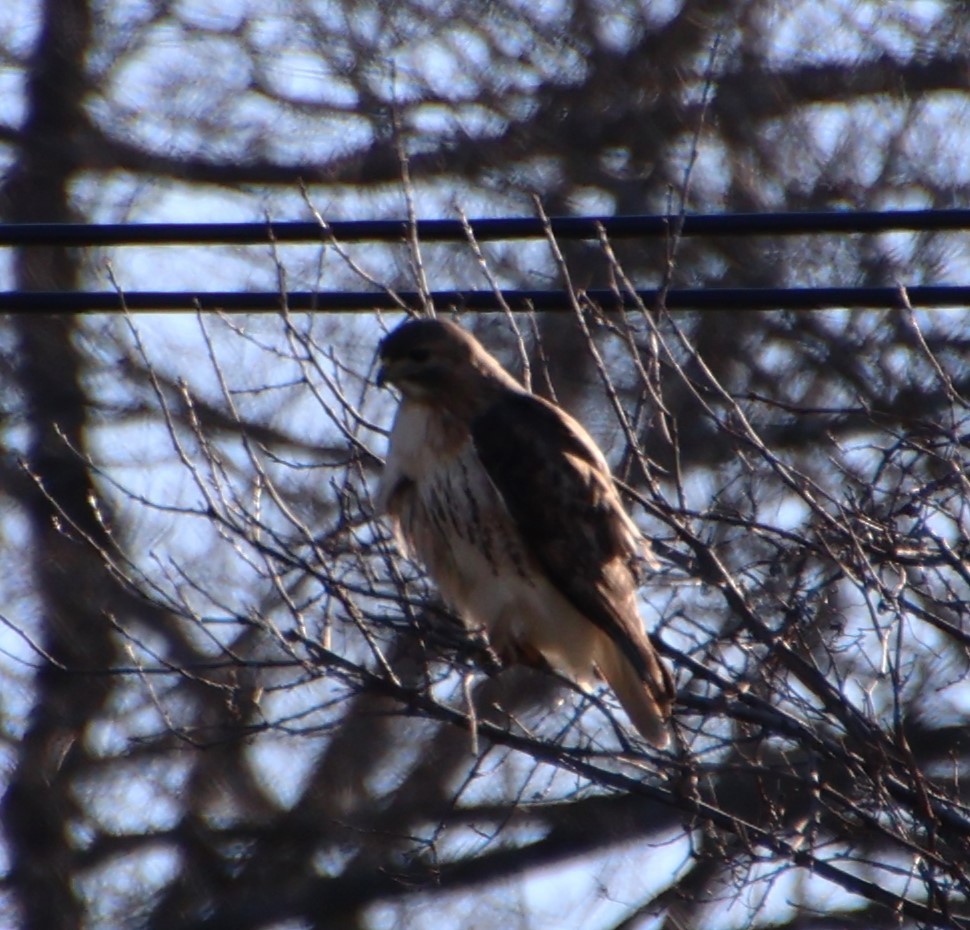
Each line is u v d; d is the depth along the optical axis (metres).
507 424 9.58
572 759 8.62
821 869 8.49
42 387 18.50
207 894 16.39
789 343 17.52
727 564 11.73
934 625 8.89
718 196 18.78
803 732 8.73
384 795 15.95
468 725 8.22
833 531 8.97
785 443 16.80
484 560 9.52
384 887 16.03
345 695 9.07
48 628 16.88
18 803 16.70
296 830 16.09
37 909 16.58
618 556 9.50
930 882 8.30
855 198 18.61
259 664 8.65
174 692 16.20
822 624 9.84
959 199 18.55
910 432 10.46
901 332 17.36
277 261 9.24
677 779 8.55
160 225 9.84
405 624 8.95
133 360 17.88
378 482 9.73
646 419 13.00
